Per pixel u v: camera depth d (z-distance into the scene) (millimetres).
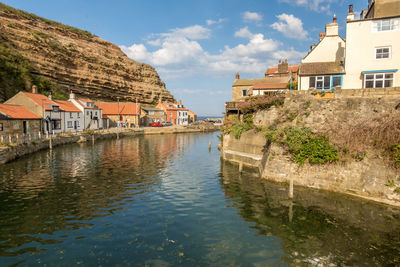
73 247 11000
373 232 12062
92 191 18672
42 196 17453
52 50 81312
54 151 36719
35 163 28188
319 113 20062
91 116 64688
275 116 26219
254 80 45531
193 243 11461
